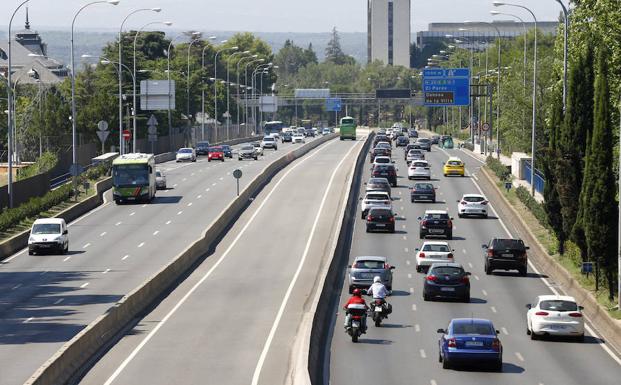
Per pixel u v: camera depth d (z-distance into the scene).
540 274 137.75
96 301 113.38
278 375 77.69
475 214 190.50
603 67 115.94
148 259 144.38
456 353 80.19
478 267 143.12
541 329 94.44
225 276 131.38
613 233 111.56
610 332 98.19
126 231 172.25
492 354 80.12
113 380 76.31
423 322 104.00
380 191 190.00
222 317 104.25
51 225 152.75
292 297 116.19
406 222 185.25
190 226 175.88
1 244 150.12
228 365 81.62
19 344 90.12
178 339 92.94
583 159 132.38
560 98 145.50
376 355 87.31
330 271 125.62
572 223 132.25
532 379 78.12
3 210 176.50
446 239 167.00
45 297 116.50
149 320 103.06
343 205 188.62
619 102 149.12
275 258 145.62
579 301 117.31
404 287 126.25
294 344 90.38
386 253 152.62
